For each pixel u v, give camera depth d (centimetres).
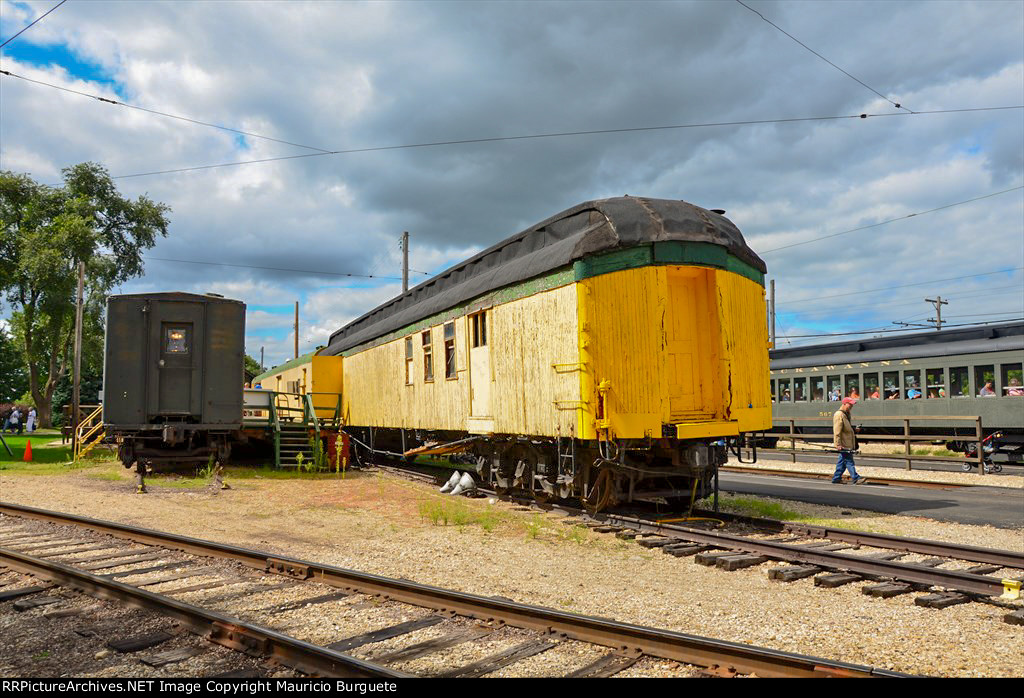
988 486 1387
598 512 995
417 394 1505
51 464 1822
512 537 849
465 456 1470
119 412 1503
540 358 1023
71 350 4378
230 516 1016
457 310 1316
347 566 696
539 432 1023
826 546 787
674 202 992
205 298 1577
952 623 508
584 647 435
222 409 1575
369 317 2083
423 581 637
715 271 969
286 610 525
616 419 902
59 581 599
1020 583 557
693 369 974
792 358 2659
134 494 1243
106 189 4334
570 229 1035
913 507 1114
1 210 3959
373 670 373
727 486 1421
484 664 409
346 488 1349
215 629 455
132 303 1527
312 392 2064
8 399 5581
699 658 398
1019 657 432
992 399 1894
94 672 409
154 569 660
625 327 916
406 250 3262
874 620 515
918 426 2098
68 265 3862
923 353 2091
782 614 528
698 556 720
